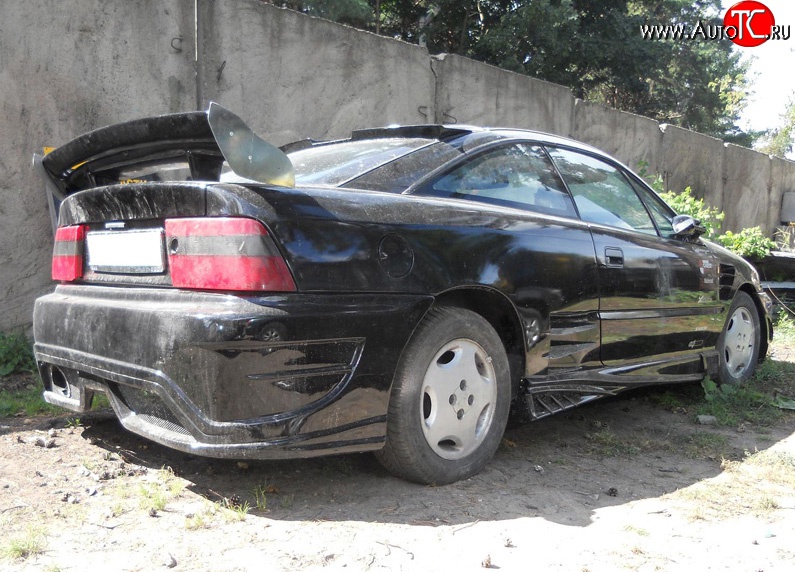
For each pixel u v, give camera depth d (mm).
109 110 5312
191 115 2506
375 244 2592
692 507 2834
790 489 3082
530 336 3160
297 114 6508
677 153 12039
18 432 3424
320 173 2941
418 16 20969
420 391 2742
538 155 3605
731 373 4879
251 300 2322
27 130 4930
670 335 4070
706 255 4445
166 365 2379
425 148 3135
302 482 2869
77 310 2795
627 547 2430
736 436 3912
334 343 2451
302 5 13344
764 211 15258
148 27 5477
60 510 2539
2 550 2223
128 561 2176
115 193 2717
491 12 19891
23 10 4840
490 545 2385
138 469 2975
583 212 3682
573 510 2748
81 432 3461
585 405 4473
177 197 2490
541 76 18719
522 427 3920
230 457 2291
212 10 5836
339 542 2344
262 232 2348
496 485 2959
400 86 7387
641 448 3629
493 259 2975
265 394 2328
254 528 2434
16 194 4910
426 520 2553
